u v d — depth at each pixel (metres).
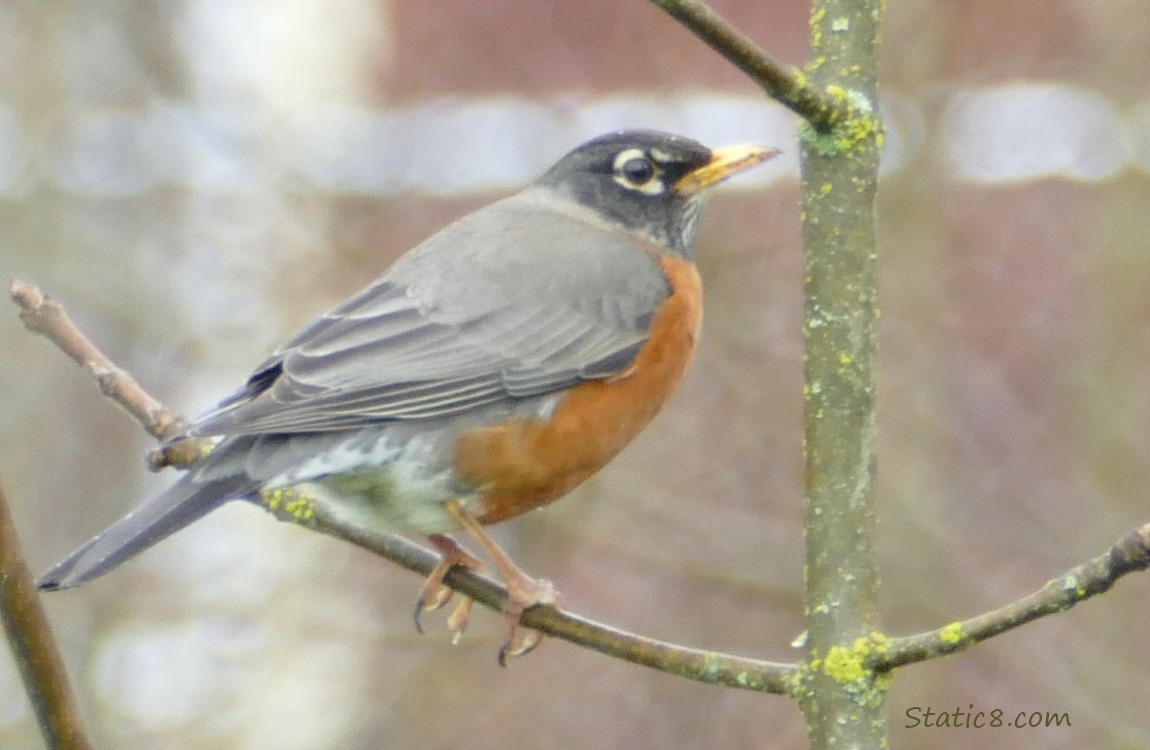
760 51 5.36
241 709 14.32
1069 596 4.89
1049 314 13.88
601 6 15.48
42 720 4.99
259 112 15.98
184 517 6.55
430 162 15.34
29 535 14.87
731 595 13.25
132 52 16.23
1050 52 14.66
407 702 13.70
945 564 12.80
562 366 7.69
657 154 8.50
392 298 7.81
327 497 7.49
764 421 13.43
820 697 5.22
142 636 14.52
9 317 15.31
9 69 16.00
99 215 15.48
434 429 7.46
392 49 16.52
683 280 8.27
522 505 7.72
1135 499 13.23
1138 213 14.23
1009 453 13.33
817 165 5.53
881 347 13.42
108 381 7.19
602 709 13.34
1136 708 12.39
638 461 13.43
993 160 14.44
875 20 5.66
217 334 14.89
